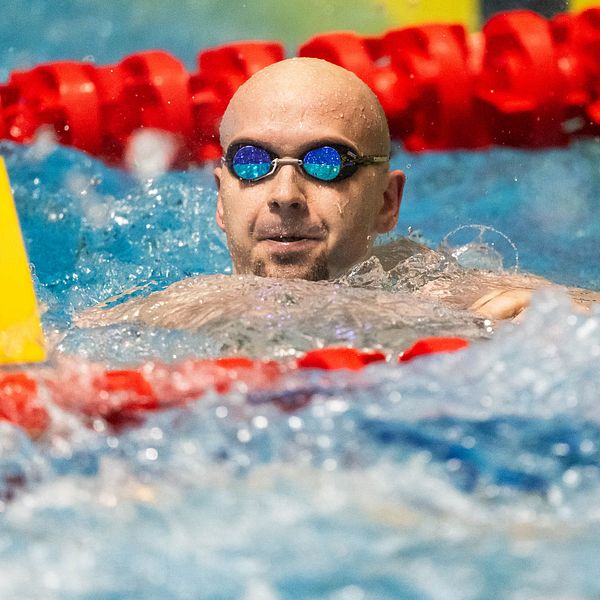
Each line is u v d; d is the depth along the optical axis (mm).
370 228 7934
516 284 7926
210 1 18359
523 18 12375
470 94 12023
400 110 11883
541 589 3633
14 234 6090
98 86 11969
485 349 5551
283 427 4840
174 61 12102
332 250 7625
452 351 5637
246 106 7742
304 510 4230
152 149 11641
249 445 4730
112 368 5910
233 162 7711
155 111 11797
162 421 4977
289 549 3953
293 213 7496
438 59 11953
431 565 3814
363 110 7840
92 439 4844
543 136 12023
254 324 6547
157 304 7273
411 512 4219
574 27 12438
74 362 5918
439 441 4684
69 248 9820
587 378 5164
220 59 12133
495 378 5230
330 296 6988
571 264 10070
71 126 11648
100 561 3914
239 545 3990
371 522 4141
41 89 12070
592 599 3555
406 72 12047
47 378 5441
